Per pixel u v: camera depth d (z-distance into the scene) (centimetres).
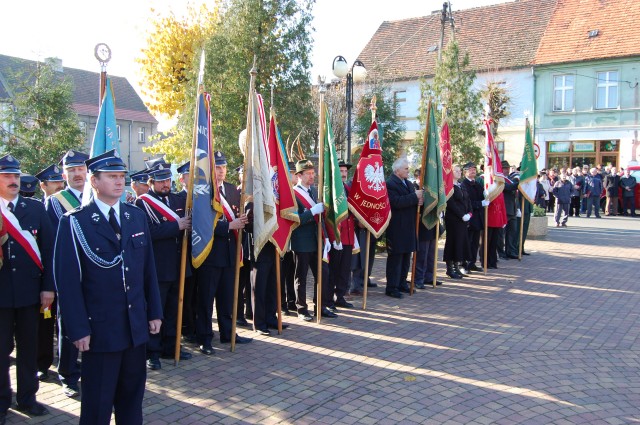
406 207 899
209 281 634
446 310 831
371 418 473
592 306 856
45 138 1229
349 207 828
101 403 385
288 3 1398
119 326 389
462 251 1061
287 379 560
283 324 748
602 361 620
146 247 418
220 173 671
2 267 473
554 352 647
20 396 480
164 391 529
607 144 2856
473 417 476
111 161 398
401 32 3544
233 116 1332
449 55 1794
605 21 2959
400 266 920
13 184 488
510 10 3303
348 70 1152
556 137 2970
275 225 668
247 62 1376
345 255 831
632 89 2777
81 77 4125
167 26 2005
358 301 890
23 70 1275
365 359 619
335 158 774
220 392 528
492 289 976
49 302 493
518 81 3033
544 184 2297
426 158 948
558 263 1235
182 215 629
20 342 482
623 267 1182
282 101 1409
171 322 627
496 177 1111
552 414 483
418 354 636
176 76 2019
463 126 1762
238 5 1390
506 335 709
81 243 387
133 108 4472
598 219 2289
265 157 670
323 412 485
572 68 2903
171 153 1927
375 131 842
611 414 486
